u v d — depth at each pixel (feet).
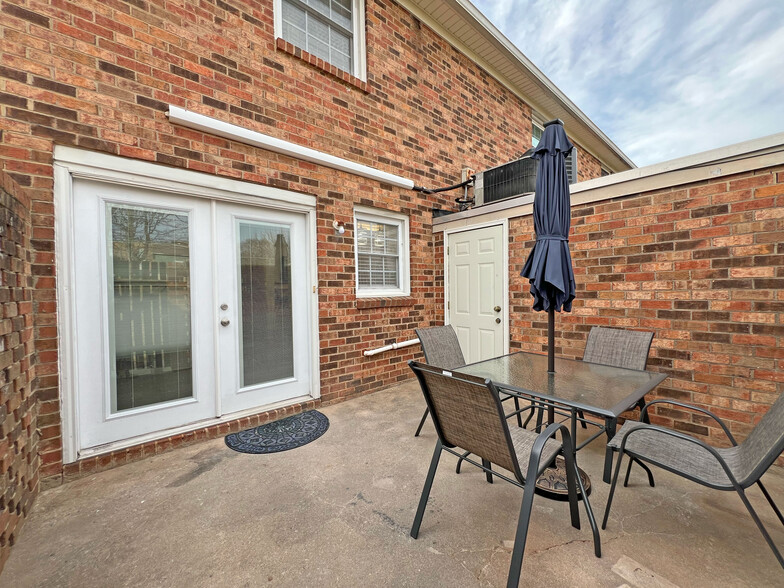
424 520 6.11
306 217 11.87
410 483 7.30
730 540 5.56
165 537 5.70
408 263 15.40
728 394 8.56
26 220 6.59
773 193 7.91
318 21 12.65
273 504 6.58
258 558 5.24
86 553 5.34
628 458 8.34
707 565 5.03
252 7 10.28
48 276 7.18
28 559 5.22
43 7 7.19
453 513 6.30
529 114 22.00
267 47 10.59
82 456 7.70
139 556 5.29
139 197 8.66
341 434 9.73
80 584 4.78
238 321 10.41
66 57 7.44
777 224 7.86
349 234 12.82
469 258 15.05
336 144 12.35
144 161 8.50
